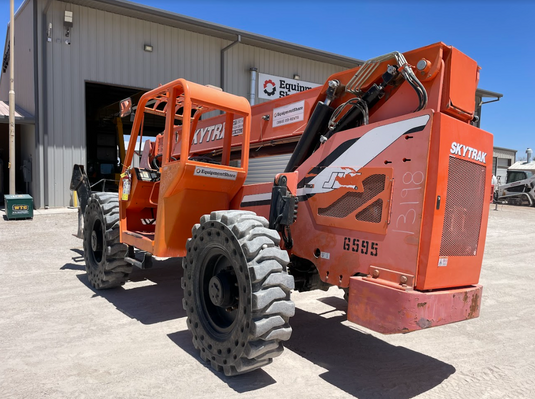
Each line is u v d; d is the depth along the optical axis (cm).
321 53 1792
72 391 287
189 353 355
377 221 305
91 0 1279
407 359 362
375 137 314
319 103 376
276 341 297
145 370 321
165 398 282
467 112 316
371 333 422
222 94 398
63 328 404
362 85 350
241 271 298
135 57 1440
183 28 1517
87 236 562
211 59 1608
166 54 1502
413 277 280
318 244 351
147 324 420
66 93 1326
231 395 288
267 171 481
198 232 345
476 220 325
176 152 627
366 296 292
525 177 2269
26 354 344
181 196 401
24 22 1434
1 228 989
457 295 295
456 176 299
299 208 371
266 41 1622
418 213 281
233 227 305
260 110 488
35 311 450
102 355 346
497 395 303
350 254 324
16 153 1777
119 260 504
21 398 277
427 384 316
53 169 1319
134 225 521
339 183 335
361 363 351
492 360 364
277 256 299
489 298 562
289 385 307
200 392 291
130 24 1423
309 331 423
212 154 573
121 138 1916
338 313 481
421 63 301
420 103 304
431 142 282
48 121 1303
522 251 928
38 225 1038
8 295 505
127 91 1791
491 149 336
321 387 306
